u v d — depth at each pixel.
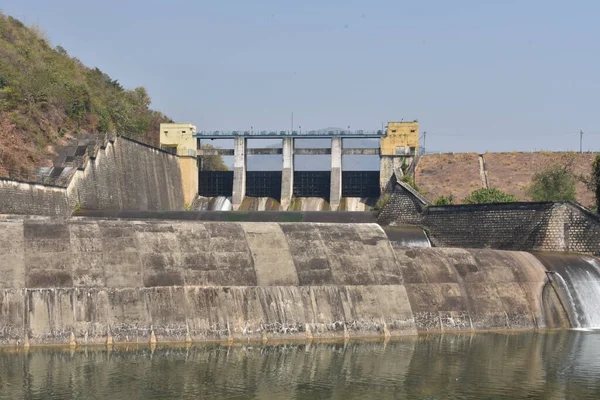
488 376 50.16
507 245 87.50
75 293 56.97
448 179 124.88
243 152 148.25
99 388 45.44
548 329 67.44
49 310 55.84
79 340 55.22
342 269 66.12
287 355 54.78
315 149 148.25
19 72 122.88
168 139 151.00
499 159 130.38
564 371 51.62
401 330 63.34
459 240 91.81
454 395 46.00
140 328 56.94
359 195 148.25
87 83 148.62
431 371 51.19
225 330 59.00
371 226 73.00
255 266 63.94
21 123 112.00
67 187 102.69
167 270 60.81
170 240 63.59
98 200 112.44
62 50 157.12
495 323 66.62
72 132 124.44
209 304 59.88
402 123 143.38
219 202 149.00
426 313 65.25
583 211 82.56
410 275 67.94
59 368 49.34
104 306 57.16
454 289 68.00
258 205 146.12
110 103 148.25
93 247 60.56
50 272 57.56
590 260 77.06
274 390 46.22
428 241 92.81
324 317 62.09
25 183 91.69
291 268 64.81
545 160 127.94
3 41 129.62
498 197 105.31
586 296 71.69
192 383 47.06
